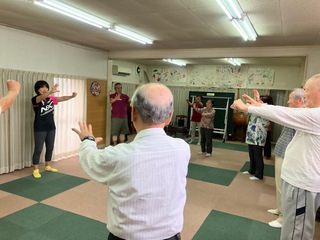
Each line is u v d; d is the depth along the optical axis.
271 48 4.90
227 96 8.45
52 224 2.57
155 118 0.99
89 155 1.07
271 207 3.18
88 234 2.42
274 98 8.16
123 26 3.80
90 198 3.25
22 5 2.97
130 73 8.52
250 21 3.30
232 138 8.38
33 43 4.36
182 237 2.43
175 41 4.75
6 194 3.27
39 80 4.31
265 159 5.76
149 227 0.93
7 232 2.39
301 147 1.50
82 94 5.51
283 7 2.73
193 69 9.23
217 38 4.36
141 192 0.92
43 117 3.98
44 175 4.06
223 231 2.57
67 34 4.43
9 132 4.09
